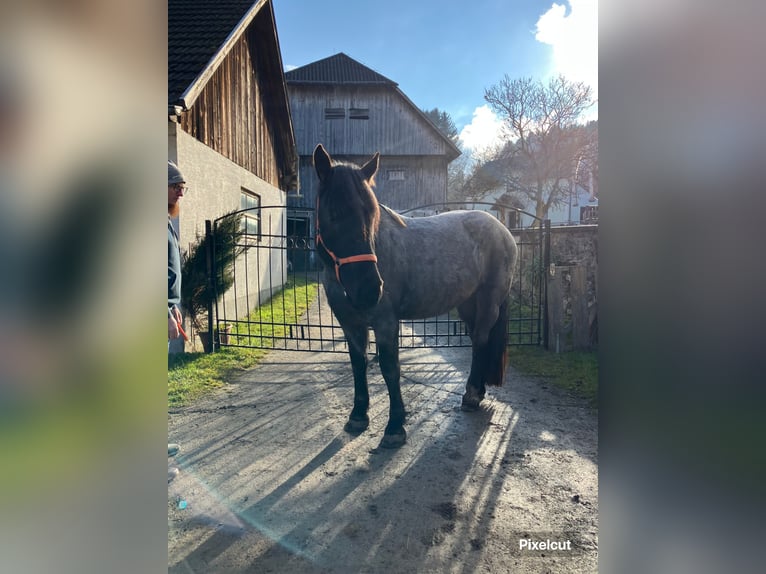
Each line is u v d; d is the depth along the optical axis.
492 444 2.39
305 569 1.47
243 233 4.57
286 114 7.39
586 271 4.18
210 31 5.11
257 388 3.35
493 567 1.48
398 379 2.42
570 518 1.74
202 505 1.84
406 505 1.83
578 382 3.40
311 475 2.08
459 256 2.73
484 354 2.93
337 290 2.33
